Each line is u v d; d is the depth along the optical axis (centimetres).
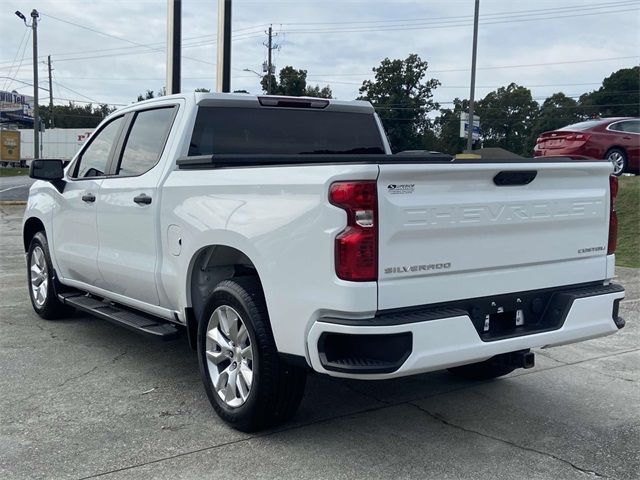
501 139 7169
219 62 1296
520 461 364
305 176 344
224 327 409
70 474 346
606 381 507
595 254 421
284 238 352
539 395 474
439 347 336
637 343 621
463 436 398
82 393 469
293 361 356
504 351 362
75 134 5334
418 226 334
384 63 5428
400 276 332
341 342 337
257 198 376
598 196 416
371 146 577
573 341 400
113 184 527
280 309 357
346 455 369
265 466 356
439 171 337
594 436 400
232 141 500
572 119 6994
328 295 329
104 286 562
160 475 345
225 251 430
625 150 1440
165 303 478
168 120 498
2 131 5534
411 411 439
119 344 597
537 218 382
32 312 723
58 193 621
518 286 380
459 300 355
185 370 524
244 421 390
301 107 539
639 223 1295
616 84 7000
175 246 447
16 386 482
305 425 413
